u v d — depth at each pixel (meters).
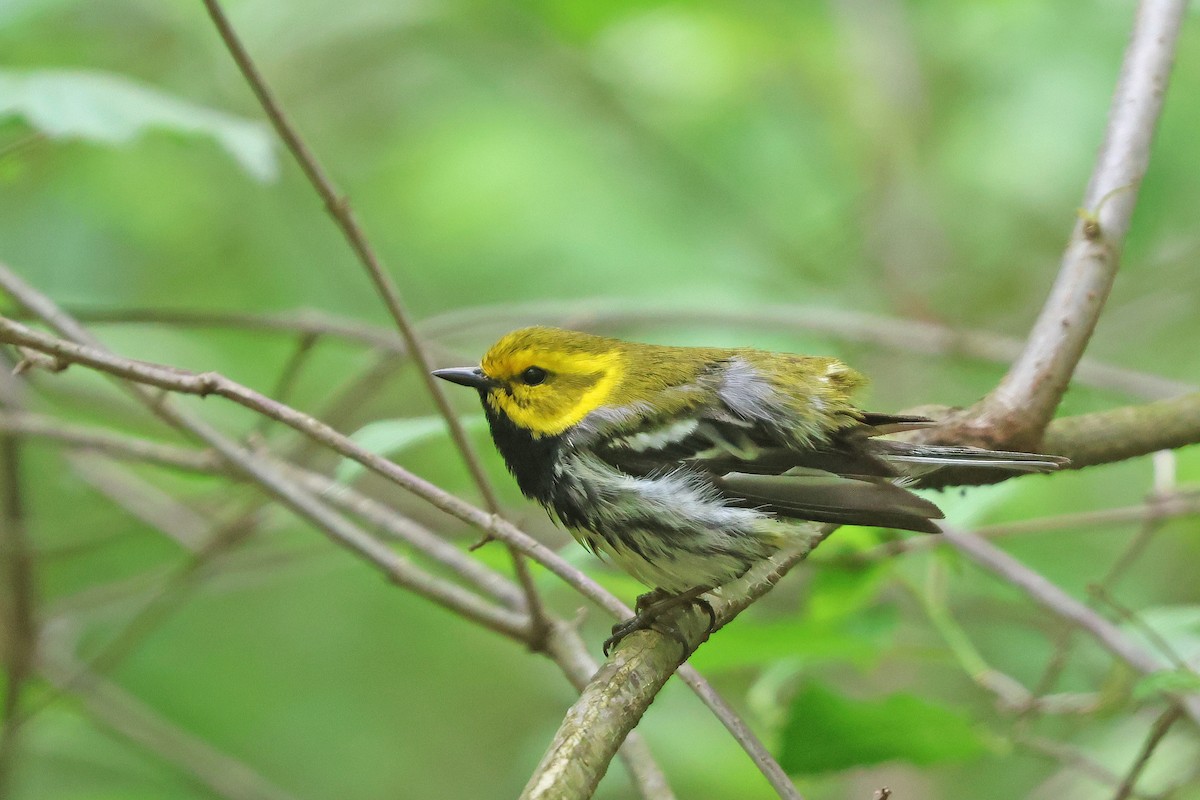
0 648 10.78
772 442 7.44
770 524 7.35
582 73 15.34
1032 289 15.26
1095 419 7.93
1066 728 11.84
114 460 11.08
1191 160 13.79
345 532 7.95
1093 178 8.30
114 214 14.35
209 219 14.98
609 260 14.60
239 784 11.68
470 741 14.90
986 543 9.64
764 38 14.85
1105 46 14.33
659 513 7.39
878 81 15.16
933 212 15.43
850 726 7.92
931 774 12.73
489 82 15.52
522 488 8.09
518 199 14.79
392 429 8.02
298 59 15.06
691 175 15.20
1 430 9.34
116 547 14.03
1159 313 15.09
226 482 10.26
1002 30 14.94
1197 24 14.00
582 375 7.79
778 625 8.04
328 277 15.02
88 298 12.16
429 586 7.95
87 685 10.93
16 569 10.51
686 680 6.59
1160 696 8.14
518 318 11.85
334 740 14.47
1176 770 10.10
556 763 5.75
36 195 14.15
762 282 14.59
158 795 11.59
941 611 8.69
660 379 7.75
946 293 15.30
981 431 7.67
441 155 15.21
